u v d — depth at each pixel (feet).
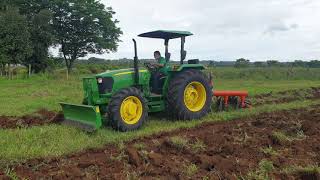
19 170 21.06
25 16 123.24
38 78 106.83
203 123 33.50
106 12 157.28
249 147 25.35
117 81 31.71
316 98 54.34
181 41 35.27
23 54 113.50
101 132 28.96
